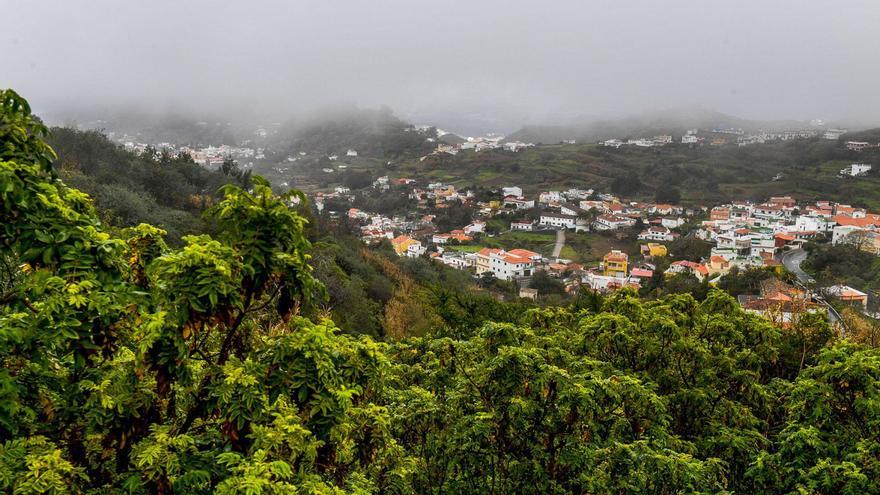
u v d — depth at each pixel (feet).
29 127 13.76
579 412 20.13
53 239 11.82
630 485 19.42
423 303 81.25
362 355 14.52
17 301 12.25
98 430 12.35
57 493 10.46
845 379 21.18
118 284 12.60
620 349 29.27
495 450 20.77
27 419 12.16
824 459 19.95
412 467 20.24
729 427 26.55
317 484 12.44
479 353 23.79
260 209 12.99
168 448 12.32
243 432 13.00
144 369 12.49
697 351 27.71
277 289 13.58
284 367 12.89
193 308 11.44
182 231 94.63
